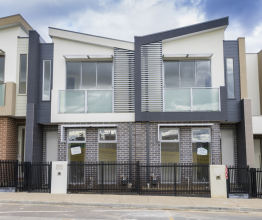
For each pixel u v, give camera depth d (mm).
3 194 10070
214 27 12477
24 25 13609
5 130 12375
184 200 9438
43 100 12570
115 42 12625
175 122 12133
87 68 12867
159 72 12328
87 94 12359
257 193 10336
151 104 12102
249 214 8156
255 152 13984
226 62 12656
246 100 12125
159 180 11891
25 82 12859
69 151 12289
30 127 12008
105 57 12633
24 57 13016
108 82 12766
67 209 8297
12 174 10773
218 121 12086
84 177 11828
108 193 10438
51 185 10438
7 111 12250
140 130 11984
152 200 9328
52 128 13305
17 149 13547
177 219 7266
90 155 12156
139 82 12141
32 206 8648
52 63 12812
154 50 12453
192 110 11992
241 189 10258
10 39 13094
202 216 7719
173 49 12609
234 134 13133
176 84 12617
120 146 12031
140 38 12445
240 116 12430
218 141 11984
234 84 12578
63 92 12398
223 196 10078
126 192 10508
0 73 13008
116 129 12242
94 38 12734
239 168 10281
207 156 12062
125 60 12578
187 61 12758
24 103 12680
